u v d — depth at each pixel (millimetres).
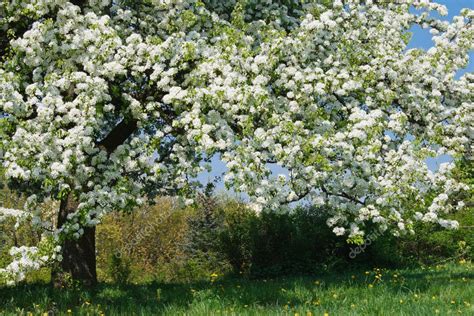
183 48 9250
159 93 10477
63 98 10102
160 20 10758
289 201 9312
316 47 10906
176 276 18953
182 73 10141
